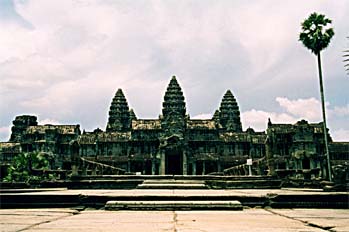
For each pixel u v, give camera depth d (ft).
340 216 41.57
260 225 32.50
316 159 361.30
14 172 260.21
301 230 29.09
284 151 368.48
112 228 30.19
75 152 184.44
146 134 414.62
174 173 385.91
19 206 57.11
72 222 34.99
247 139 417.90
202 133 413.59
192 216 41.04
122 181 130.72
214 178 158.30
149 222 34.73
